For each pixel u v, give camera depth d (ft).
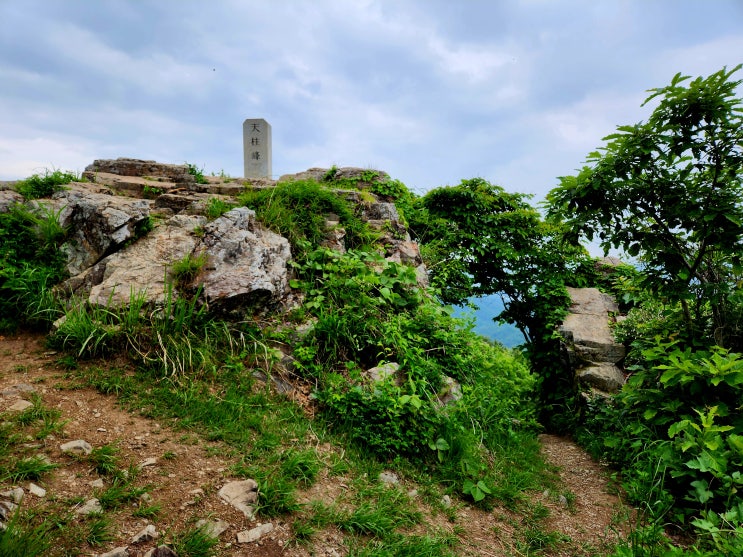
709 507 11.45
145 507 7.41
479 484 11.66
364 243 20.26
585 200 16.85
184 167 30.91
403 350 14.55
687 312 16.75
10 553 5.77
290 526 8.05
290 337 14.16
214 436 9.83
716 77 13.75
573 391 23.03
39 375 10.62
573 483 14.87
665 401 13.85
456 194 31.65
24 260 14.06
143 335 12.09
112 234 14.37
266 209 18.37
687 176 16.03
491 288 31.60
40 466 7.54
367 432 11.77
